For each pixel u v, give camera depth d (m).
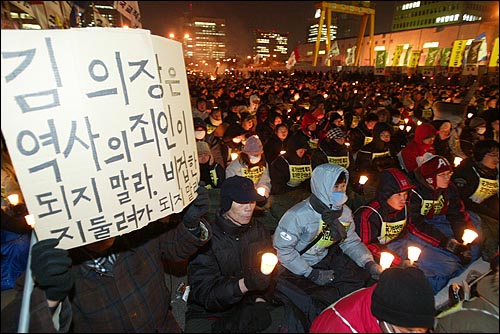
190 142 2.07
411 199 3.52
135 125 1.71
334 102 13.09
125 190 1.72
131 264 1.88
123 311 1.80
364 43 59.06
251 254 2.46
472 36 36.88
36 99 1.46
